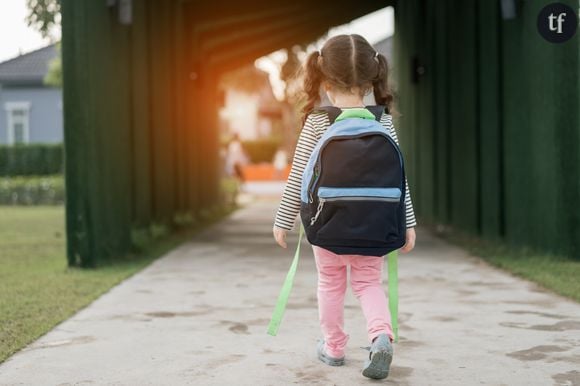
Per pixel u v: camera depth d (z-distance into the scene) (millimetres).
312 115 3004
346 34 3115
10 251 8578
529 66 6961
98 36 6734
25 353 3566
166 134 10328
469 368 3236
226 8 13031
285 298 3092
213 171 16156
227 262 7125
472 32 8930
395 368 3248
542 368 3223
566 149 6434
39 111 31672
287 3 13352
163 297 5125
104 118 6879
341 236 2820
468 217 9305
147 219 8977
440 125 11000
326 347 3293
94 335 3951
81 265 6570
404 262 6852
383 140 2842
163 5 10320
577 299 4789
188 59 12727
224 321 4301
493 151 8148
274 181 33500
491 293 5121
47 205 21109
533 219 7039
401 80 14477
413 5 12961
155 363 3373
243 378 3121
